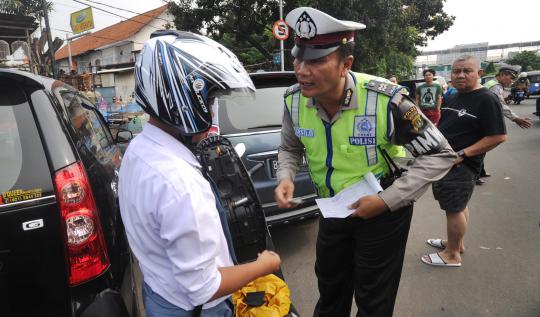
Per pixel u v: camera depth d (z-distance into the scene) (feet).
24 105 5.38
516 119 12.51
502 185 17.53
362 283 5.77
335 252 6.14
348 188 5.47
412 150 5.20
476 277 9.55
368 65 61.87
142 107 3.45
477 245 11.30
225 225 4.00
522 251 10.81
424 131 4.99
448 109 9.80
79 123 6.89
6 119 5.23
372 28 54.80
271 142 10.50
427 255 10.50
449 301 8.62
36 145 5.15
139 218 3.34
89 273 5.13
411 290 9.10
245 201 6.23
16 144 5.11
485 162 22.59
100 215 5.45
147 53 3.37
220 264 3.67
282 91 11.57
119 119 36.45
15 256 4.83
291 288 9.52
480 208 14.49
